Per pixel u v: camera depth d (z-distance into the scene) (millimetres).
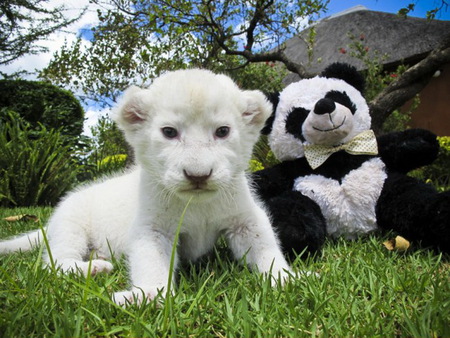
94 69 1699
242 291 324
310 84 627
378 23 2957
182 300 320
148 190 430
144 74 1615
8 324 277
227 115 402
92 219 530
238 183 441
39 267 386
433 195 510
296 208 520
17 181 1251
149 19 1377
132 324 277
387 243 506
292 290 347
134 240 423
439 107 2602
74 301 326
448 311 289
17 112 1715
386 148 590
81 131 1864
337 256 494
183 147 382
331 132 564
